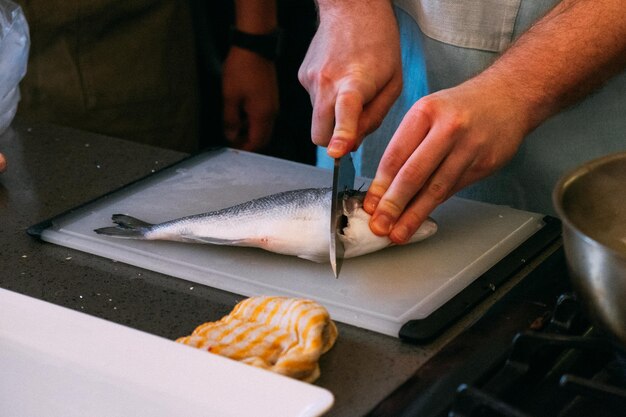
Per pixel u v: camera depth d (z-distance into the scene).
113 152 1.45
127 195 1.26
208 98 2.57
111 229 1.13
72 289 1.02
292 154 2.63
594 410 0.76
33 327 0.85
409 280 1.03
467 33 1.42
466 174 1.10
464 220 1.20
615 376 0.80
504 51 1.21
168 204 1.24
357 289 1.01
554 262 1.07
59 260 1.09
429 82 1.52
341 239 1.05
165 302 0.99
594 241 0.73
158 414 0.76
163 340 0.81
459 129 1.04
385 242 1.07
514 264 1.05
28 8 1.80
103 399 0.79
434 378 0.83
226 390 0.75
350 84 1.15
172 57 2.04
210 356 0.78
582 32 1.15
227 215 1.09
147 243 1.12
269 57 1.98
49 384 0.82
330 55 1.22
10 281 1.03
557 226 1.17
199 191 1.28
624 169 0.85
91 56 1.91
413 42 1.55
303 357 0.81
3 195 1.29
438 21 1.44
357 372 0.86
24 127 1.56
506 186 1.49
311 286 1.02
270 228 1.06
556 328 0.86
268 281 1.03
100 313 0.97
